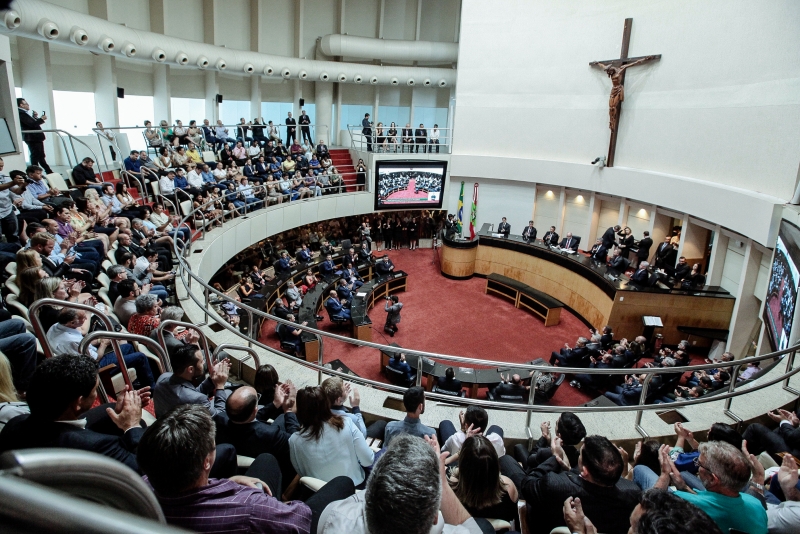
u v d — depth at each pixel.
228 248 13.68
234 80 21.70
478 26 20.16
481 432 4.13
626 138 16.78
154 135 15.08
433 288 19.06
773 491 4.00
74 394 2.59
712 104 13.41
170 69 18.80
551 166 19.25
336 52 22.25
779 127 11.16
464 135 21.27
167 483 2.02
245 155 18.11
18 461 0.65
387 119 26.03
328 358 13.23
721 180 13.08
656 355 13.21
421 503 1.72
